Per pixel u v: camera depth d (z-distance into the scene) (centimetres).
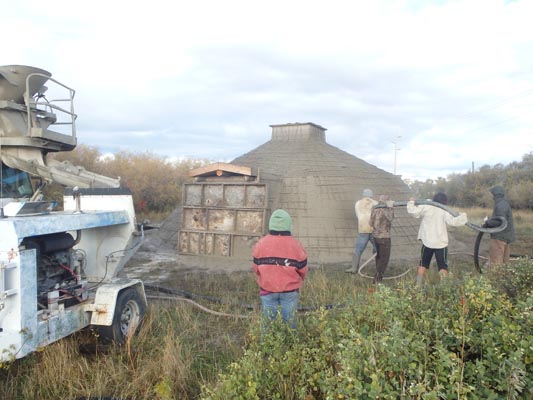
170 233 1352
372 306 435
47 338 441
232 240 1149
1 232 398
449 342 361
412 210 808
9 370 443
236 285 871
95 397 409
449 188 3744
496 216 885
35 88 640
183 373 441
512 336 338
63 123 682
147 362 468
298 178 1238
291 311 485
